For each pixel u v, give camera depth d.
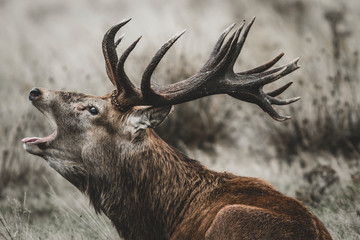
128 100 14.98
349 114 25.25
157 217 14.95
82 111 15.28
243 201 13.84
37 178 24.95
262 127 26.67
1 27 54.09
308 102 26.22
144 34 37.53
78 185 15.56
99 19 47.25
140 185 15.01
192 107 27.62
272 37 35.31
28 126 26.36
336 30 32.47
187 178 15.03
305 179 22.17
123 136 15.10
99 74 31.83
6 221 18.39
